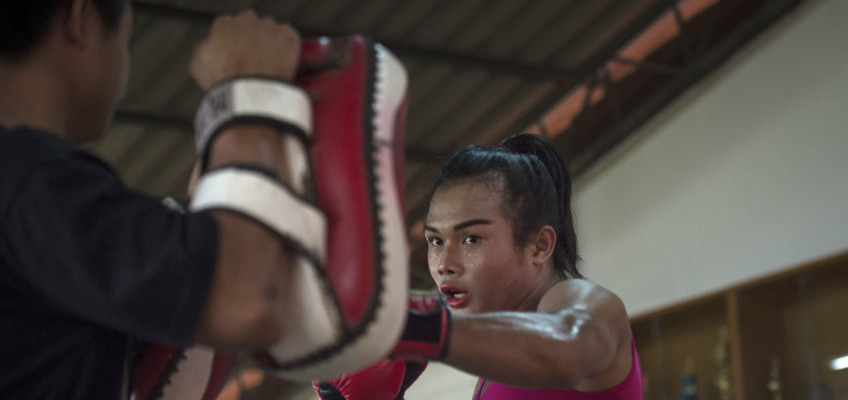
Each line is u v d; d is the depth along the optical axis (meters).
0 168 0.80
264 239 0.82
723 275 6.03
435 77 7.28
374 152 0.89
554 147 1.69
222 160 0.85
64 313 0.85
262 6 6.35
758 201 5.95
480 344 1.04
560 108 7.78
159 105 7.03
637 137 7.15
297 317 0.86
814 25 5.92
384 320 0.85
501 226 1.52
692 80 6.74
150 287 0.77
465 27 6.84
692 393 6.02
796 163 5.75
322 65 0.93
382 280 0.85
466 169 1.57
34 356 0.84
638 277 6.77
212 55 0.90
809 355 5.55
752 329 5.77
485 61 7.11
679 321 6.46
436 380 8.02
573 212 1.78
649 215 6.82
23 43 0.89
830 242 5.39
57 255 0.77
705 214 6.30
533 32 6.98
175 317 0.78
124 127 7.13
